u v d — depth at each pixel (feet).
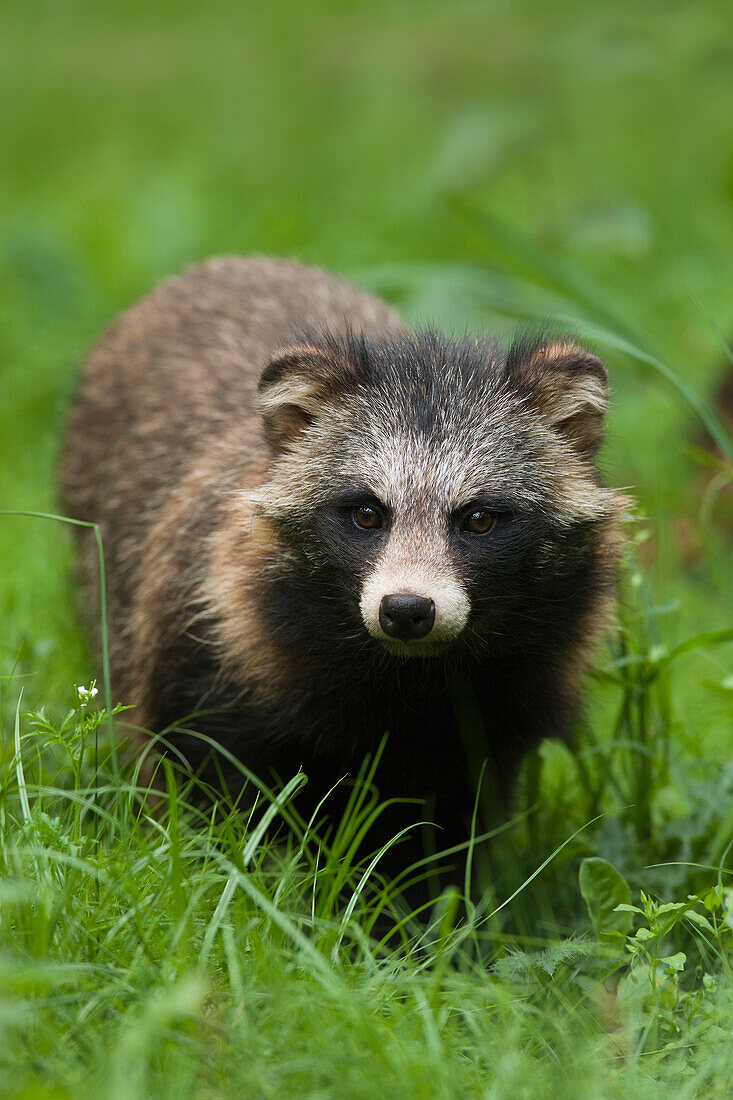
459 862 29.45
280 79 95.45
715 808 29.35
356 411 28.12
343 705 28.17
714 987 22.65
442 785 29.37
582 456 29.14
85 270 60.49
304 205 73.00
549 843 30.22
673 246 66.69
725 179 66.85
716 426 31.81
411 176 74.79
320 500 27.53
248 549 28.48
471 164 54.60
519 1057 19.65
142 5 113.19
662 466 48.73
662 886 28.14
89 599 36.19
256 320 35.70
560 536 27.89
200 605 29.48
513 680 28.60
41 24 114.73
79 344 54.95
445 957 22.52
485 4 57.82
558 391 28.63
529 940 24.97
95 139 90.79
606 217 55.01
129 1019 19.02
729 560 45.91
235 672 28.40
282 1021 19.79
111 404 37.32
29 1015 18.67
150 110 95.71
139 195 71.26
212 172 79.30
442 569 25.82
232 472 30.63
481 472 27.20
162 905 22.03
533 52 55.31
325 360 28.53
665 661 30.04
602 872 24.85
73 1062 18.38
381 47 88.33
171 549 31.09
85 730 24.71
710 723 33.99
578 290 40.06
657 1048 21.62
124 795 26.68
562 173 76.23
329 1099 18.24
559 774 33.96
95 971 19.97
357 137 84.28
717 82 53.67
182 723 29.58
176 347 36.19
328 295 37.17
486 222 42.01
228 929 21.13
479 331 42.37
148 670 30.89
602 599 29.35
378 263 63.67
